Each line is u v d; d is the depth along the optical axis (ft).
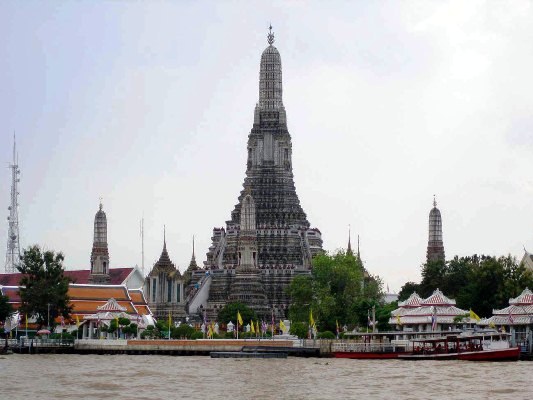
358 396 395.75
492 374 476.13
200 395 405.18
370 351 635.25
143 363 590.96
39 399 394.73
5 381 465.06
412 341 618.44
